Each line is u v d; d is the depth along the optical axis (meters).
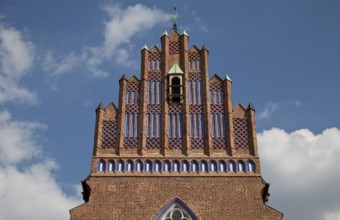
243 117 43.94
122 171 41.22
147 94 45.06
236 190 40.44
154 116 44.06
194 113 44.25
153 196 40.03
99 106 44.03
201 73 46.22
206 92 44.91
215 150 42.41
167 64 46.56
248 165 41.69
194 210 39.47
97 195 39.97
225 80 45.56
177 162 41.72
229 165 41.66
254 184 40.75
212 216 39.25
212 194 40.22
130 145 42.56
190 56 47.16
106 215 39.09
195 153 42.22
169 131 43.31
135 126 43.56
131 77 45.91
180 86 45.03
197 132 43.31
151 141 42.81
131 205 39.62
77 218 38.84
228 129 43.19
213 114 44.16
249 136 43.06
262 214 39.31
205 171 41.31
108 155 41.91
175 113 44.19
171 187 40.50
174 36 48.28
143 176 41.00
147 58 46.91
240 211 39.47
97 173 41.03
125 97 44.84
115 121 43.66
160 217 39.28
